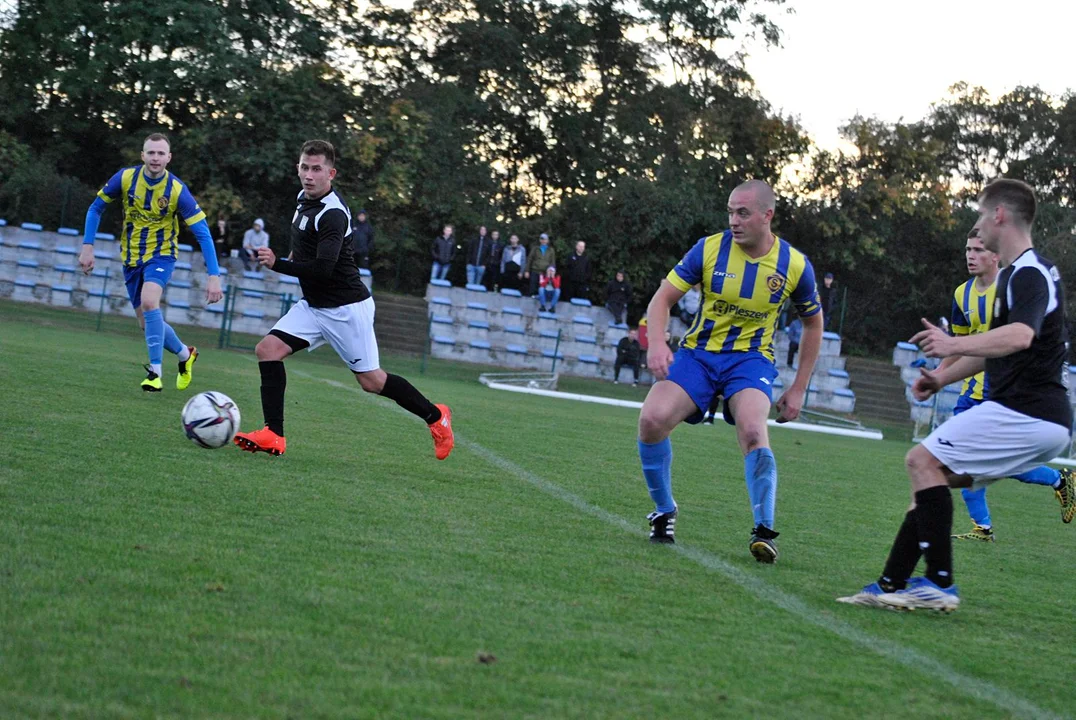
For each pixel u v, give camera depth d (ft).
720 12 153.48
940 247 146.00
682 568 21.39
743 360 23.41
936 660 16.31
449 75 152.15
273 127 126.41
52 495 21.27
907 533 19.75
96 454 26.68
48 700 11.30
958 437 19.49
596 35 156.15
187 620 14.39
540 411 64.39
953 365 20.76
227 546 18.84
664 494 23.98
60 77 130.93
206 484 24.57
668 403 23.17
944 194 143.33
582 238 136.77
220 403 29.81
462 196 138.72
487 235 123.34
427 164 135.44
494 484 30.48
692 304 114.21
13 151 129.39
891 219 145.28
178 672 12.46
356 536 20.94
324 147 28.37
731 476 39.99
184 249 116.98
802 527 29.48
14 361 48.37
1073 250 136.36
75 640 13.16
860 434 92.22
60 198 127.03
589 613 16.98
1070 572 26.81
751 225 22.49
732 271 22.84
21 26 134.31
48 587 15.14
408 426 42.98
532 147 158.61
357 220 114.01
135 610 14.58
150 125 137.18
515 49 149.89
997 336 18.10
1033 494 48.91
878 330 144.56
